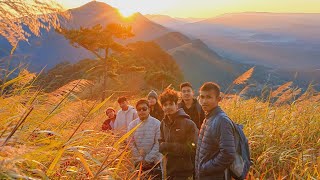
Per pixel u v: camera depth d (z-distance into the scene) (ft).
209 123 12.17
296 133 21.97
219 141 11.66
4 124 7.51
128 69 101.45
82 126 9.97
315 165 15.12
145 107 16.35
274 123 22.63
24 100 8.86
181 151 14.43
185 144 14.51
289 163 17.66
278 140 20.68
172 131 14.84
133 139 15.80
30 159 6.37
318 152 19.42
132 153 15.62
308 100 27.25
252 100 27.61
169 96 14.74
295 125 23.13
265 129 22.17
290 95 27.17
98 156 9.30
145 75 110.93
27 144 7.32
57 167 7.37
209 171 11.76
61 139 8.68
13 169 5.14
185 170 14.69
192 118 17.71
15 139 6.84
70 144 7.90
